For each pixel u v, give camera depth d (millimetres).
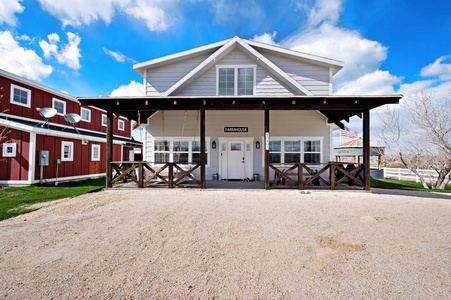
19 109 11805
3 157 9609
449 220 4457
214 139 10523
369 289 2180
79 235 3623
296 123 10352
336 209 5254
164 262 2721
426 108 11500
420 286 2230
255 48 10234
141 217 4586
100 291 2160
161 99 7348
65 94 14570
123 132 21562
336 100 7273
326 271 2512
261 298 2047
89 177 13180
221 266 2621
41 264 2688
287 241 3357
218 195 6906
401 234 3676
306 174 9031
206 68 10141
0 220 4445
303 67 10250
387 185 10875
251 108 7641
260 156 10461
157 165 10438
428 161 11180
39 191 8016
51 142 10719
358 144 15461
